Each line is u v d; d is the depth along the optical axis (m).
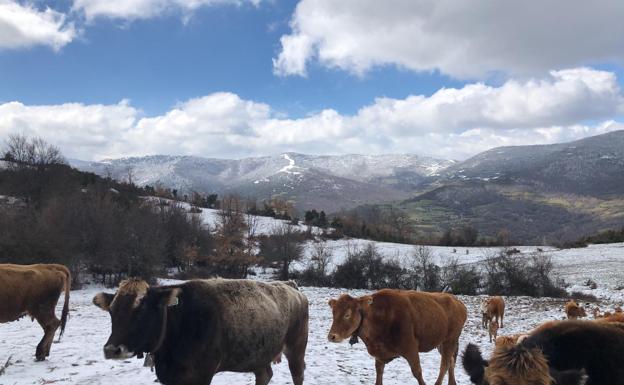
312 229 73.69
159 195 75.12
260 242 50.75
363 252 49.72
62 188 52.69
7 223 35.69
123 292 6.21
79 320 20.12
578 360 4.72
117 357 5.98
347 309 8.53
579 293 36.16
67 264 35.16
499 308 21.58
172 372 6.50
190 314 6.59
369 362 13.03
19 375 10.16
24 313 11.54
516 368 3.90
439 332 9.52
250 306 7.16
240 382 10.03
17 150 57.78
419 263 46.28
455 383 10.46
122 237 38.41
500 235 91.69
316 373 11.54
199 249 46.41
